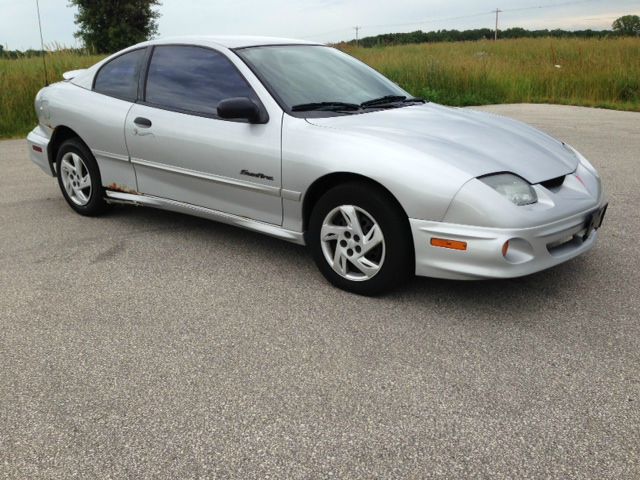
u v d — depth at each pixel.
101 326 3.14
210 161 3.96
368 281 3.40
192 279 3.77
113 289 3.62
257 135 3.71
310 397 2.48
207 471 2.06
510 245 3.00
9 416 2.38
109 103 4.65
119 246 4.40
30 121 10.88
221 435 2.25
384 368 2.70
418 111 3.94
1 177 6.88
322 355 2.82
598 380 2.57
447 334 3.01
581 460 2.08
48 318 3.24
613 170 6.69
